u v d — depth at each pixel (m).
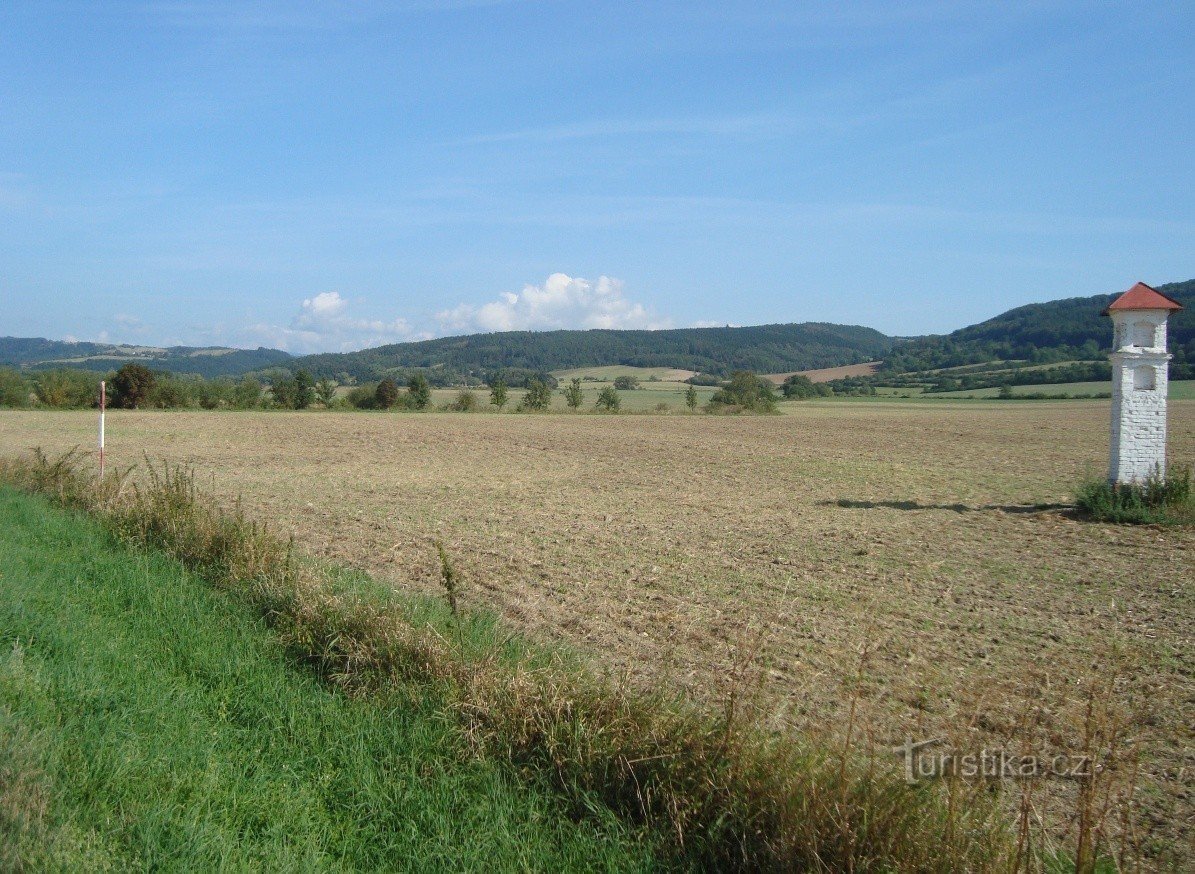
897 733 6.19
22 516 13.48
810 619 9.72
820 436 49.22
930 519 17.95
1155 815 5.15
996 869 3.78
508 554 13.73
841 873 3.87
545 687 5.59
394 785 4.95
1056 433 51.44
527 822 4.57
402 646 6.62
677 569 12.58
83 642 7.10
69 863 3.76
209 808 4.55
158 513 11.85
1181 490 16.94
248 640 7.44
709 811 4.43
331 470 28.94
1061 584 11.64
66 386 73.94
